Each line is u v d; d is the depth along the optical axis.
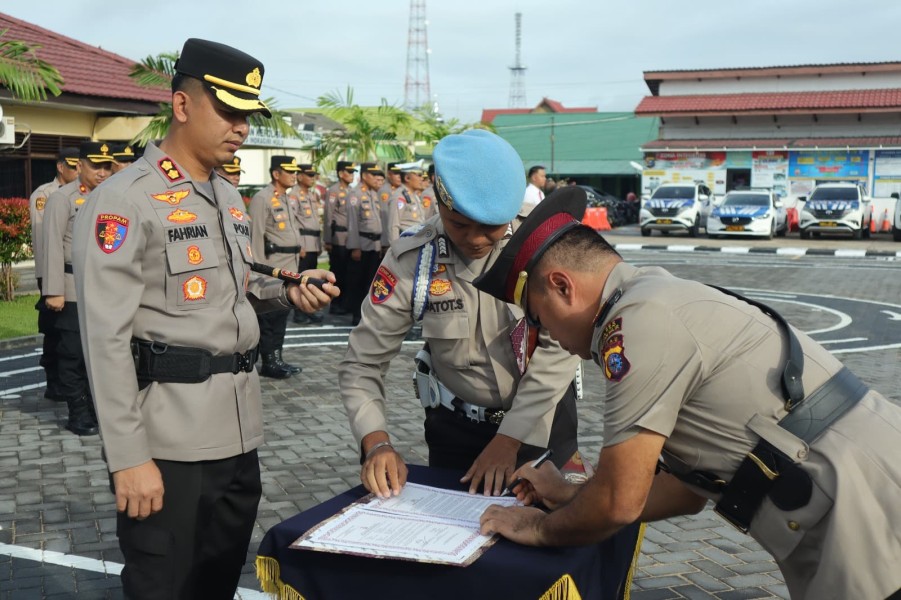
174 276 2.38
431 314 2.54
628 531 2.35
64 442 5.71
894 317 11.18
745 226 24.52
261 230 8.61
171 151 2.49
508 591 1.89
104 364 2.24
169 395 2.39
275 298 2.67
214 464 2.46
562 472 2.54
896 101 29.14
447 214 2.29
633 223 36.56
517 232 1.99
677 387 1.80
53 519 4.40
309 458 5.43
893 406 1.92
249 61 2.46
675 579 3.82
